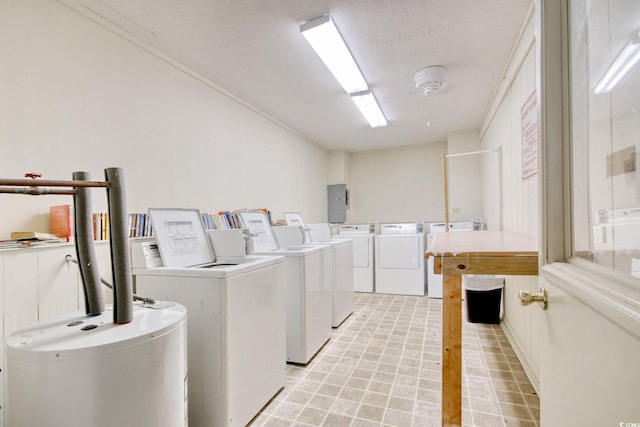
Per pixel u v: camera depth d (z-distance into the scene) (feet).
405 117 13.33
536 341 6.48
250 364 5.54
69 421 2.86
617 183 2.24
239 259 6.63
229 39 7.34
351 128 14.71
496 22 6.85
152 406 3.28
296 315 7.78
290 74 9.17
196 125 8.93
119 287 3.55
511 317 9.02
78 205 3.80
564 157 2.93
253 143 11.62
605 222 2.39
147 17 6.48
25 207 5.17
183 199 8.41
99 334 3.21
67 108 5.85
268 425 5.41
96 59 6.37
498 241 6.54
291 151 14.60
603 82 2.43
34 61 5.37
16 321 4.52
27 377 2.88
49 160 5.55
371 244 15.80
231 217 9.28
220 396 4.96
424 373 7.12
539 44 3.09
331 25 6.65
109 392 2.99
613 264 2.25
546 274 3.00
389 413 5.67
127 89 6.99
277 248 9.48
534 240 6.59
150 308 4.14
